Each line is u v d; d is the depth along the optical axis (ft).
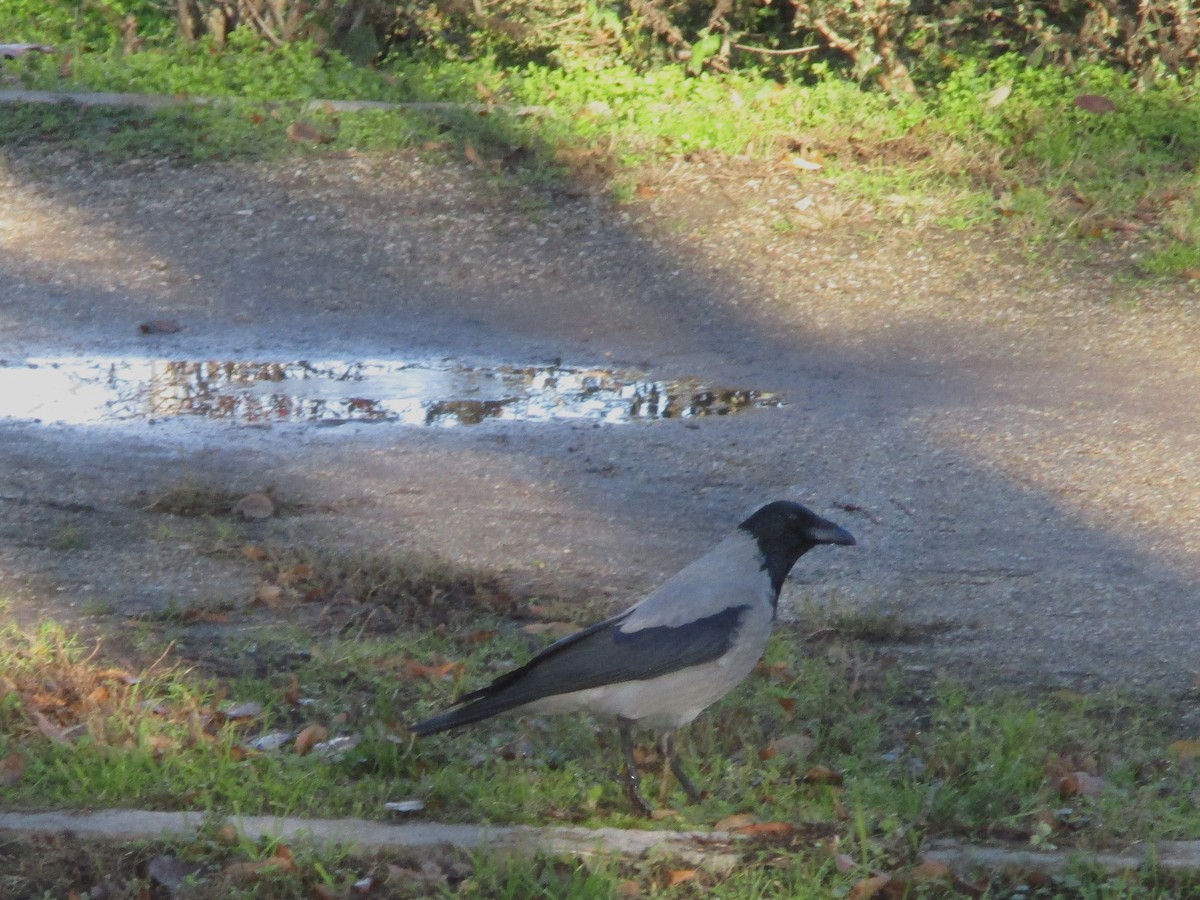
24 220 60.18
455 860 24.23
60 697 28.73
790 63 77.30
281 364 50.03
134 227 59.93
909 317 54.49
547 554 37.24
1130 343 52.31
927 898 23.76
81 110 68.33
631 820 25.54
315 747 27.73
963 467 42.68
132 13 83.41
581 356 51.42
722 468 42.63
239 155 65.36
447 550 37.14
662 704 25.81
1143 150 68.03
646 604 26.05
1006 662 32.35
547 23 75.97
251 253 58.23
